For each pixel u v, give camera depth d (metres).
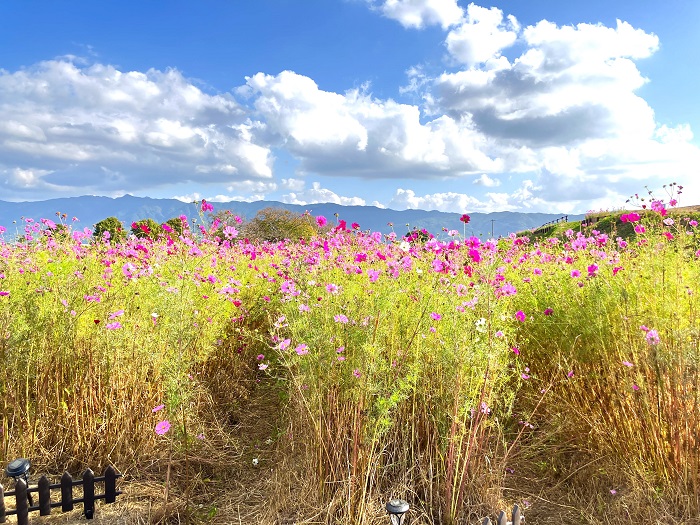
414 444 2.96
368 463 2.55
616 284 3.45
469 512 2.61
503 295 3.21
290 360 2.88
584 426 3.21
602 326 3.28
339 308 2.98
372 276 3.08
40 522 2.58
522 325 3.96
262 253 7.36
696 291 2.83
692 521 2.39
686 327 2.65
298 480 2.82
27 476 2.90
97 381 3.30
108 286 4.10
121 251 5.45
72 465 3.09
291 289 3.46
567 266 4.52
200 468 3.26
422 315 2.96
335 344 2.79
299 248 6.07
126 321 3.54
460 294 3.06
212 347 3.85
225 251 5.87
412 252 4.28
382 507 2.58
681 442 2.56
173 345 3.29
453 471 2.70
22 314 3.28
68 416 3.17
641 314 3.01
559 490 2.97
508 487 2.98
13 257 4.38
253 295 5.40
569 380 3.37
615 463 2.90
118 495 2.85
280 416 3.90
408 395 2.72
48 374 3.27
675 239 3.37
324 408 2.78
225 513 2.79
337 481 2.60
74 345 3.41
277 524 2.60
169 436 3.06
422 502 2.65
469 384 2.76
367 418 2.60
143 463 3.16
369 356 2.60
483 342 2.66
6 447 2.97
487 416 2.96
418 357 2.95
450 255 3.66
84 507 2.66
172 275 3.65
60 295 3.67
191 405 3.23
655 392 2.74
